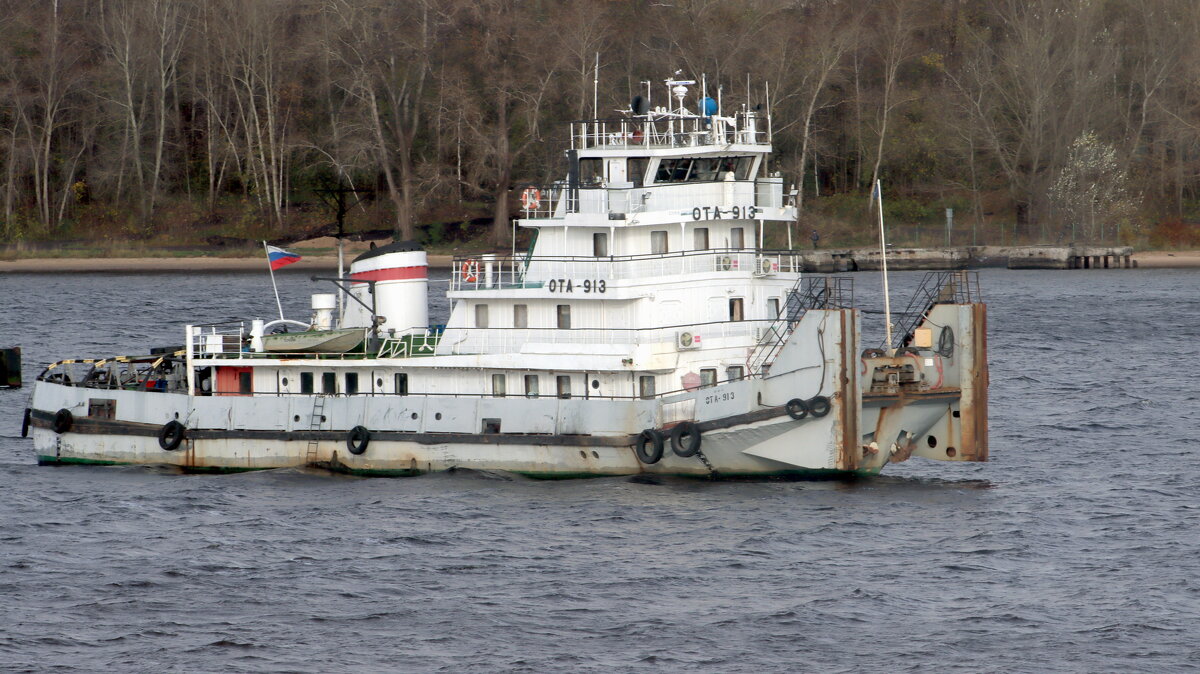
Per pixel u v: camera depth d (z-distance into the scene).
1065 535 139.38
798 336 147.75
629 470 155.88
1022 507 150.00
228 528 143.25
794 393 148.38
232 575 128.00
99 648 111.00
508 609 118.62
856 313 147.12
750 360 158.00
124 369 190.88
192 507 152.00
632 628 114.44
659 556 131.62
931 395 154.88
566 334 158.38
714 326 156.62
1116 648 110.00
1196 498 154.50
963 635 112.88
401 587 124.25
